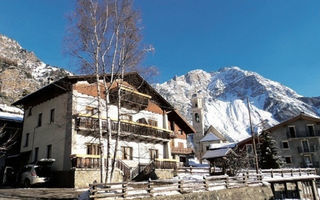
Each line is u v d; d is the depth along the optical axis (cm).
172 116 4178
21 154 2802
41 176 2272
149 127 3034
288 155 5134
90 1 1920
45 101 2841
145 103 3138
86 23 1906
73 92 2512
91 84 2691
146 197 1423
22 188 2102
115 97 2798
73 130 2386
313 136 5009
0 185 2489
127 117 3022
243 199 2144
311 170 3591
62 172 2259
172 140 4156
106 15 1947
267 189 2531
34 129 2870
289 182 3244
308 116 5097
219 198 1891
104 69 1925
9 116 3578
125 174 2484
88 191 1355
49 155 2548
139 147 2970
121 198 1339
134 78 3189
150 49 2039
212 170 3180
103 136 2600
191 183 1789
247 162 3338
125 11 1981
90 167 2223
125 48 1970
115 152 1806
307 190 3419
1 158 2892
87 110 2588
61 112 2567
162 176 2727
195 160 7331
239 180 2292
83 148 2423
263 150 4431
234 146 5066
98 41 1917
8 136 3167
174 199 1555
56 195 1563
